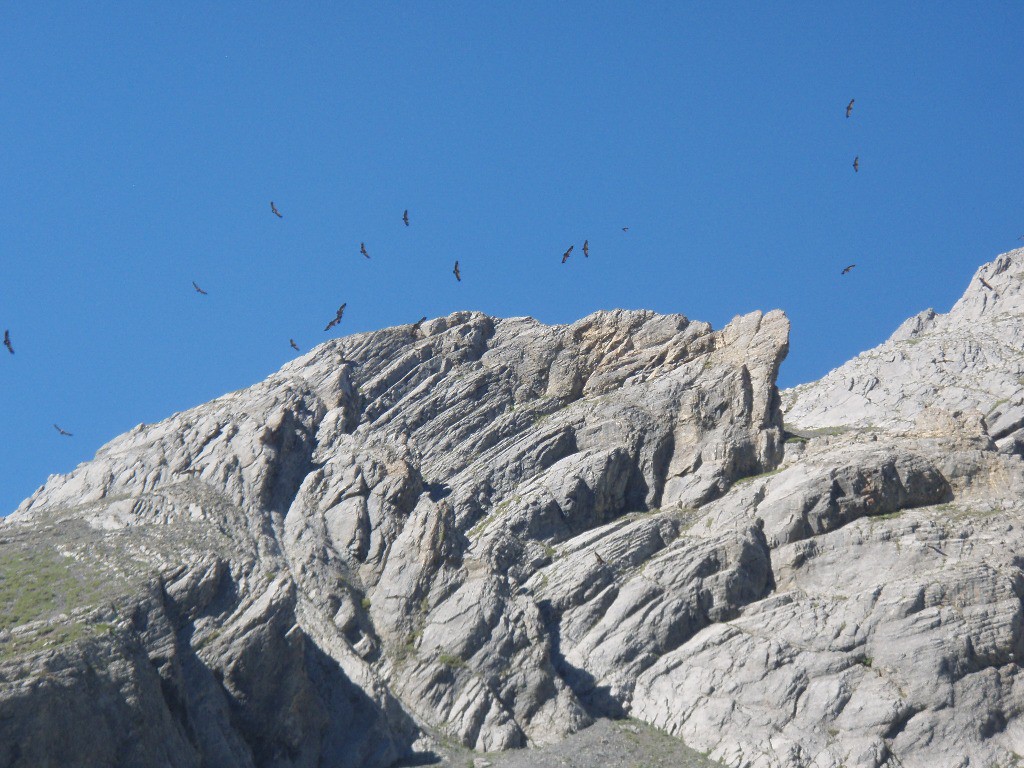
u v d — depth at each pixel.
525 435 162.25
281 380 170.12
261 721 113.75
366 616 132.38
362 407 167.50
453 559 136.38
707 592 134.50
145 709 104.06
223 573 126.62
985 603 127.44
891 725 119.31
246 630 118.06
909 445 150.25
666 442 156.75
